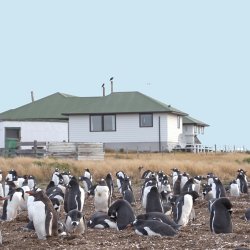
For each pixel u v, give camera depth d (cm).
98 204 2166
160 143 6712
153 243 1453
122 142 6762
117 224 1703
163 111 6669
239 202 2589
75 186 1978
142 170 4147
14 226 1902
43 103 7762
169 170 4209
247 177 4006
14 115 7569
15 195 2038
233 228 1692
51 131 6328
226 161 4909
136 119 6756
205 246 1403
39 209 1525
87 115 6819
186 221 1745
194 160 4972
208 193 2528
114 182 3659
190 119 8700
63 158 4869
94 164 4194
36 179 3653
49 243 1500
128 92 7219
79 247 1448
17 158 4297
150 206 1830
